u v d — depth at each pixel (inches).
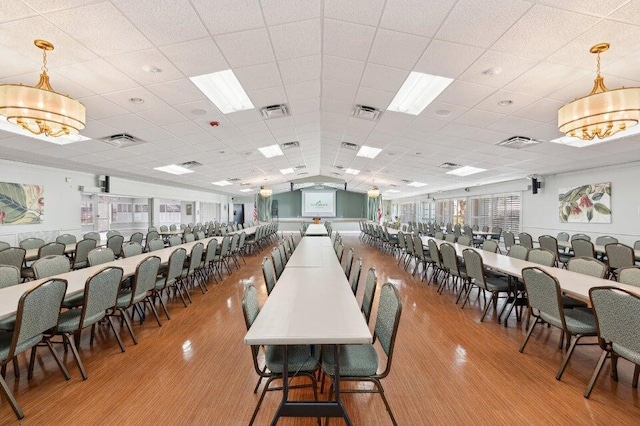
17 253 172.2
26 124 109.9
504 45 110.7
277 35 114.8
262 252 394.6
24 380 92.7
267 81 156.0
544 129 189.8
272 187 688.4
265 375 71.2
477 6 93.2
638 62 112.3
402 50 123.1
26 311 77.3
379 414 77.8
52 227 291.7
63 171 303.0
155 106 166.2
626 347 74.3
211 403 82.0
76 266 204.4
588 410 78.4
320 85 171.9
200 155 289.9
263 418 76.5
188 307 167.3
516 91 145.7
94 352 112.2
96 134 198.2
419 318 149.4
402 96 176.9
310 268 134.1
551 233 329.4
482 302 177.3
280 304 81.9
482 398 84.0
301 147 337.4
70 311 106.7
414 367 101.1
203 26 103.6
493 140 221.0
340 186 805.9
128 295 126.6
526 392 86.7
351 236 660.1
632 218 250.2
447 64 128.5
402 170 406.0
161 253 199.2
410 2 95.5
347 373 68.7
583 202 292.2
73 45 104.4
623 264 179.9
